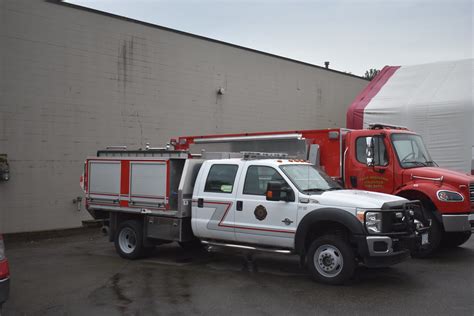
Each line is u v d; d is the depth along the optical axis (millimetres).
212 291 7512
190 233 9664
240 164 8969
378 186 10617
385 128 11352
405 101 15852
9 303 6992
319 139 11531
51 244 12500
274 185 8141
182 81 16781
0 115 12664
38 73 13367
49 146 13578
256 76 19500
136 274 8758
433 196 9742
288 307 6633
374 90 17484
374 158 10688
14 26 12930
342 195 8008
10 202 12836
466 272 8656
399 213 7730
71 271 9070
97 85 14578
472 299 6957
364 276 8375
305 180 8594
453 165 14711
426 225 8609
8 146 12820
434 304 6719
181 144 14562
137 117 15500
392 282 7941
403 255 7672
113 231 10617
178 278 8406
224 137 13422
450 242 10961
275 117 20344
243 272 8852
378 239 7402
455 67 16578
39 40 13391
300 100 21641
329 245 7773
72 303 6969
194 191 9375
